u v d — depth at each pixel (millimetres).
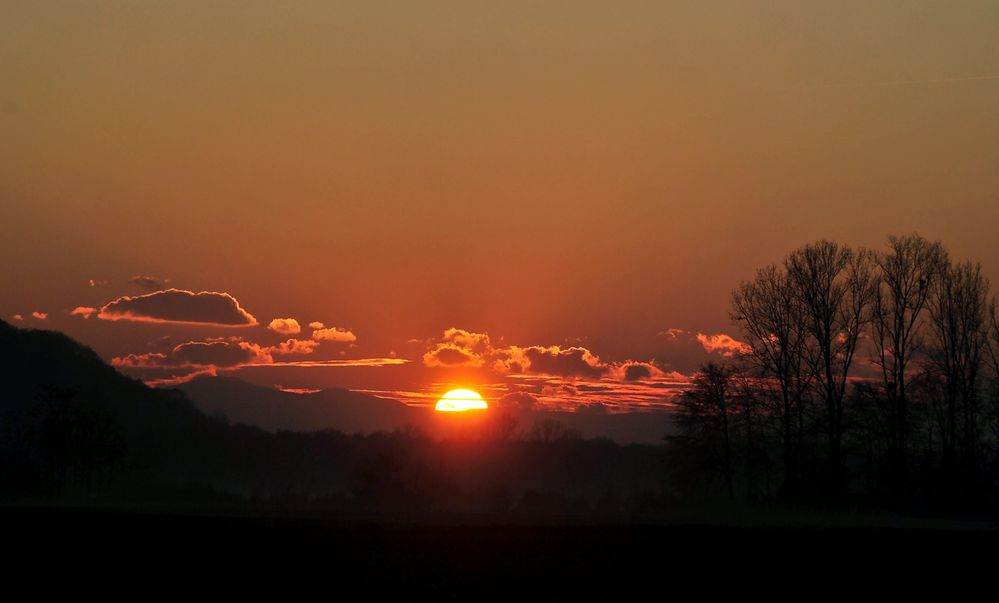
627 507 116938
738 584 50312
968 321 106438
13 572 50906
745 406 109000
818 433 105250
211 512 93812
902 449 102500
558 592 47594
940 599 47094
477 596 46375
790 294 109000
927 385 105625
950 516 94562
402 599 45469
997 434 102562
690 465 110312
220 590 46969
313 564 54375
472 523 82000
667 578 51688
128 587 47406
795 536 70562
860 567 55781
